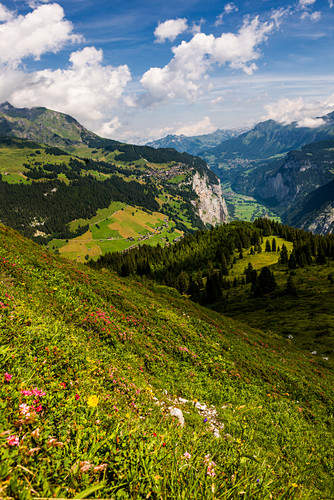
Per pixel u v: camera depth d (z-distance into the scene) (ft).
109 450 10.68
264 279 434.30
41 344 23.29
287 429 46.03
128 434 12.46
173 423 25.73
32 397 13.48
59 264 86.99
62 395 16.03
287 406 58.34
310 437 46.16
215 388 53.26
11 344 20.30
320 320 265.34
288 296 385.50
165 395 39.88
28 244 100.01
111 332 53.47
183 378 52.13
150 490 8.77
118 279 124.88
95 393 21.02
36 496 6.71
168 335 70.90
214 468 11.08
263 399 57.72
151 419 23.98
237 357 77.46
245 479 9.06
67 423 12.99
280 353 122.83
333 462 37.93
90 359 28.99
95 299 68.54
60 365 21.86
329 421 58.59
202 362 63.57
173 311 96.84
